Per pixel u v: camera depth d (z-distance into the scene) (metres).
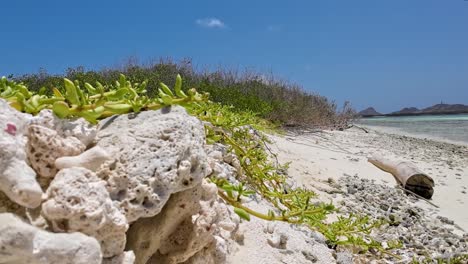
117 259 1.40
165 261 1.87
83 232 1.29
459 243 4.79
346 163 7.70
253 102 8.65
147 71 11.08
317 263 3.07
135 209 1.50
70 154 1.45
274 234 3.02
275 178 4.01
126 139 1.59
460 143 17.88
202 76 12.75
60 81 9.24
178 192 1.74
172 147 1.59
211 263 2.06
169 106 1.76
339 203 5.33
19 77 9.65
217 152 3.25
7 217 1.10
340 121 17.55
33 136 1.38
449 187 7.60
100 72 11.05
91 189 1.31
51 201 1.25
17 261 1.08
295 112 12.13
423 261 4.04
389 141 14.56
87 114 1.59
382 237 4.61
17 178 1.20
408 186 6.78
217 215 1.99
